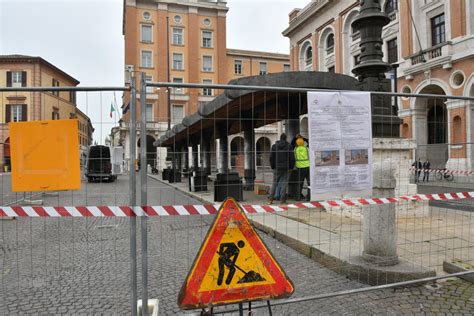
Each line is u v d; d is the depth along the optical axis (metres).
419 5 23.69
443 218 7.48
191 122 15.02
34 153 2.97
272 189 9.26
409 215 7.53
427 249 5.19
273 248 5.78
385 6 27.45
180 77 50.56
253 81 8.87
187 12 51.03
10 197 9.19
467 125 18.16
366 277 4.11
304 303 3.57
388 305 3.50
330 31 35.16
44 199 10.05
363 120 3.63
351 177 3.59
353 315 3.30
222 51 52.78
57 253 5.65
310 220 7.43
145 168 2.99
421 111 22.98
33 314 3.44
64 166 2.99
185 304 2.63
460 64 20.39
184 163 25.91
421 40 23.52
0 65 42.09
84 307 3.58
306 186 9.70
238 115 12.77
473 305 3.47
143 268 2.96
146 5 48.97
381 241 4.28
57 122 2.99
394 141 7.31
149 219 8.53
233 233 2.75
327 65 35.88
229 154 9.57
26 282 4.30
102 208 3.14
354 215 7.54
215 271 2.70
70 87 2.98
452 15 21.09
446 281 4.08
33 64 42.34
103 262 5.12
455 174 8.70
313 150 3.46
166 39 49.44
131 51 48.06
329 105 3.51
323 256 4.86
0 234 7.19
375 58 4.88
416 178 8.03
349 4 31.61
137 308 3.05
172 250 5.75
